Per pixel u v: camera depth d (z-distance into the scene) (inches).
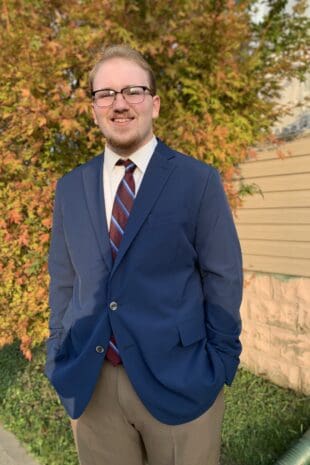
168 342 56.1
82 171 63.9
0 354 171.5
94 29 112.2
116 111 56.8
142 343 55.9
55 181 115.0
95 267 58.8
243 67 121.9
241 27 114.1
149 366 56.3
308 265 129.4
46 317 126.2
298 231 130.8
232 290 58.7
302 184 128.3
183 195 56.4
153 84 61.0
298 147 128.1
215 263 57.9
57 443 106.6
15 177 118.3
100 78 58.2
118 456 63.3
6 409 127.4
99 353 57.9
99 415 62.1
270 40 128.7
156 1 111.0
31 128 105.7
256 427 113.4
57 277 67.3
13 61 111.0
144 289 56.1
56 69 108.8
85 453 65.7
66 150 121.6
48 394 133.9
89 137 114.0
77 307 61.4
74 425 65.9
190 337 57.2
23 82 107.0
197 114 123.6
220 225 57.5
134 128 57.5
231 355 60.1
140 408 59.0
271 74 129.3
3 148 113.3
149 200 56.4
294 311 133.6
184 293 57.9
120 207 58.5
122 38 109.9
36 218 117.3
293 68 125.3
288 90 132.9
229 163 123.7
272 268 139.3
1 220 113.0
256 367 147.5
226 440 108.3
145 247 55.7
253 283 145.4
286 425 112.2
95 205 60.0
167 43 115.2
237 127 121.6
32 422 118.3
